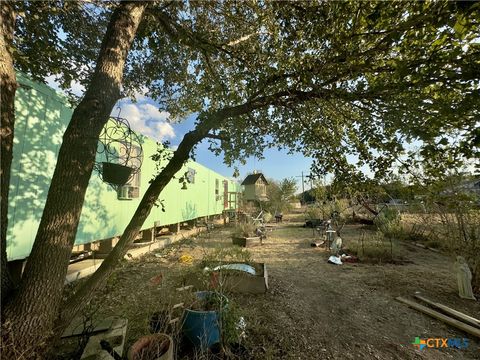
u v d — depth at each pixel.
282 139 3.47
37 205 3.41
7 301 1.48
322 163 3.16
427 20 1.51
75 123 1.67
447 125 1.55
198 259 5.80
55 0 2.87
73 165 1.62
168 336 1.96
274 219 17.22
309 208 16.27
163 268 5.11
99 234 4.73
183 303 2.68
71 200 1.60
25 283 1.48
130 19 1.99
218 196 15.01
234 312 2.59
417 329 3.00
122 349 2.02
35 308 1.47
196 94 3.98
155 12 2.54
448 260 6.18
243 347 2.46
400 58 1.96
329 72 2.26
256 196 27.23
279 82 2.58
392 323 3.13
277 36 2.49
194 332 2.38
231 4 2.85
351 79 2.23
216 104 3.52
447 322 3.11
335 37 2.11
